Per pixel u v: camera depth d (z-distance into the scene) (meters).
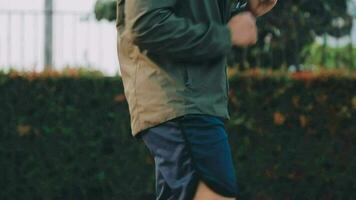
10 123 9.09
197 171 3.45
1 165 9.12
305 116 9.01
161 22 3.37
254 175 9.00
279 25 10.42
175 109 3.45
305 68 10.58
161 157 3.52
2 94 9.09
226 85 3.62
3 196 9.15
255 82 8.97
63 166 9.11
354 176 9.06
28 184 9.13
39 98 9.09
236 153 8.97
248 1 3.61
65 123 9.09
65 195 9.14
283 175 9.02
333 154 9.05
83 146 9.08
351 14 11.04
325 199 9.09
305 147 9.04
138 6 3.38
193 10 3.48
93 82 9.05
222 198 3.46
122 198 9.07
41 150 9.10
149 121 3.50
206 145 3.45
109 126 9.05
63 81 9.08
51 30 9.85
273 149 9.00
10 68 9.11
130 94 3.56
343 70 9.11
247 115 8.96
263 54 10.47
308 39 10.70
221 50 3.46
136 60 3.54
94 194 9.11
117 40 3.64
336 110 9.03
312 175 9.04
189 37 3.40
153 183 9.02
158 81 3.48
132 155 9.04
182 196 3.47
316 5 10.91
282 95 8.99
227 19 3.63
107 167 9.07
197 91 3.48
